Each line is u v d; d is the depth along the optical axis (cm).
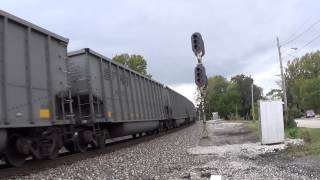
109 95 2366
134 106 2856
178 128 5319
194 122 8912
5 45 1395
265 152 2028
